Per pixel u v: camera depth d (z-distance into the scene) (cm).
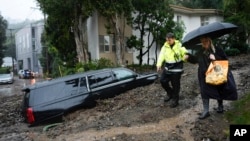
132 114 840
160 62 816
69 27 2609
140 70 2403
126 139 669
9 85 3469
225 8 3106
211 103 816
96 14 2681
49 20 2575
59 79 993
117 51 2556
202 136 631
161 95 977
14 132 927
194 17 3662
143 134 686
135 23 2672
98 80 1038
